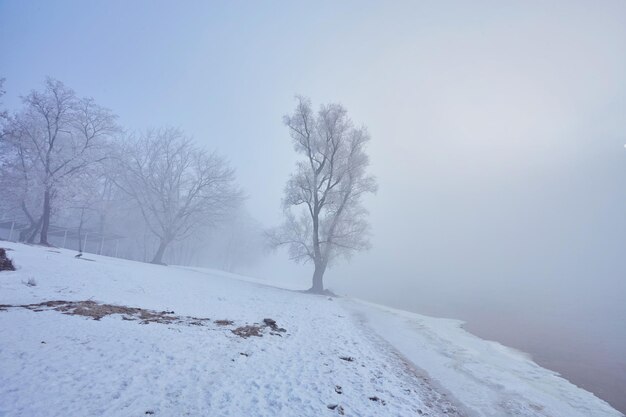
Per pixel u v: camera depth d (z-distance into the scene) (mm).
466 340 15914
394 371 9203
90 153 34531
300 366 8406
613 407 8594
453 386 8758
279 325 12734
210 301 15914
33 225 32094
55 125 32188
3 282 12492
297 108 31219
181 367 7199
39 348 7027
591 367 12789
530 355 14047
